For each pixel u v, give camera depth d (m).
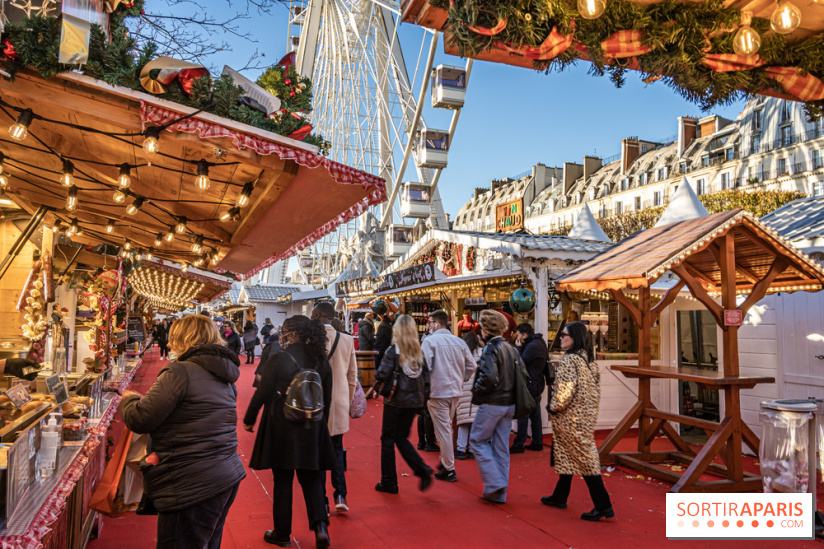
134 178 4.38
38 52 2.66
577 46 3.32
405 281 12.81
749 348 7.38
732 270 5.68
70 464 2.82
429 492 5.43
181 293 17.84
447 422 5.90
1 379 3.74
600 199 73.00
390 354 5.28
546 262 9.10
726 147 60.50
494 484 5.03
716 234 5.59
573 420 4.73
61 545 2.81
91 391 4.89
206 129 3.02
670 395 8.73
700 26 3.32
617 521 4.66
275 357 3.95
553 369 8.17
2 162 4.18
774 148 55.47
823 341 6.46
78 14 2.94
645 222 49.00
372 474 6.11
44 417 2.71
